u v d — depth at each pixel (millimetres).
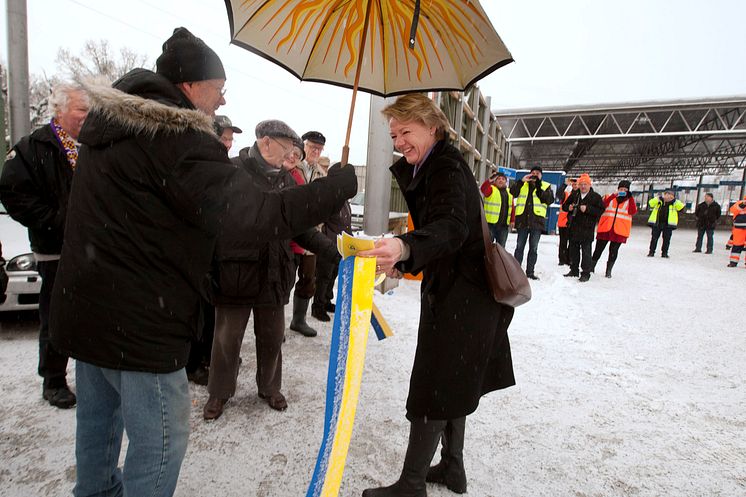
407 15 1713
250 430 2465
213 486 2004
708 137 31922
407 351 3746
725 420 2814
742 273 9453
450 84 1794
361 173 16828
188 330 1356
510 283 1667
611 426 2693
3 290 2949
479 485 2092
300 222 1305
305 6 1753
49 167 2396
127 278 1213
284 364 3396
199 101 1436
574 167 51781
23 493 1889
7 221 4262
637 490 2107
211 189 1185
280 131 2475
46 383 2611
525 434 2561
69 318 1246
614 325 4887
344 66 1928
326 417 1229
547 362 3697
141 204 1191
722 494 2100
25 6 6527
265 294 2475
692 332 4727
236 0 1604
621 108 24875
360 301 1242
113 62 21516
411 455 1793
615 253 8023
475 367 1696
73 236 1253
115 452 1519
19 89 6613
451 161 1607
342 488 2035
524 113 26328
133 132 1158
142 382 1288
